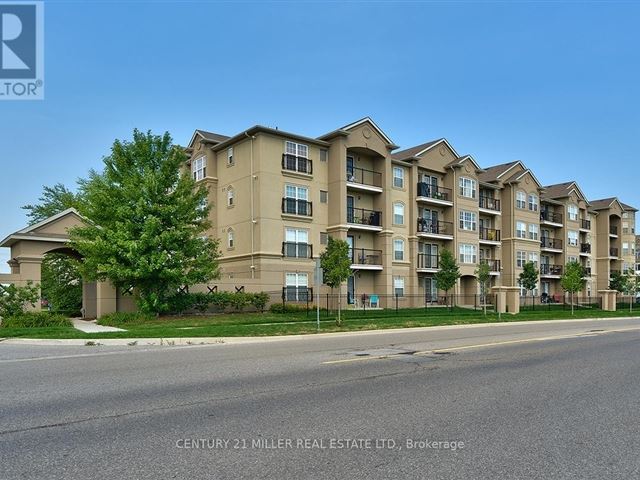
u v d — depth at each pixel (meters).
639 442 5.69
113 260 21.52
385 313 28.61
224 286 27.83
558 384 8.89
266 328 18.88
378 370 10.23
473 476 4.66
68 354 13.05
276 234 30.61
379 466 4.89
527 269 41.97
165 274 22.11
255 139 30.89
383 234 35.34
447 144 40.81
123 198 22.70
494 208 45.75
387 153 35.75
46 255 30.38
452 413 6.85
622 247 64.50
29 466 4.88
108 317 22.84
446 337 17.73
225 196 33.41
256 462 4.99
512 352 13.25
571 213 55.88
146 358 12.18
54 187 42.91
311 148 32.78
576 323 27.42
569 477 4.67
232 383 8.86
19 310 21.44
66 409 7.05
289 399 7.62
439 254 37.72
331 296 30.53
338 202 32.50
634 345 15.32
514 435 5.89
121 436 5.81
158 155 23.84
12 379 9.36
